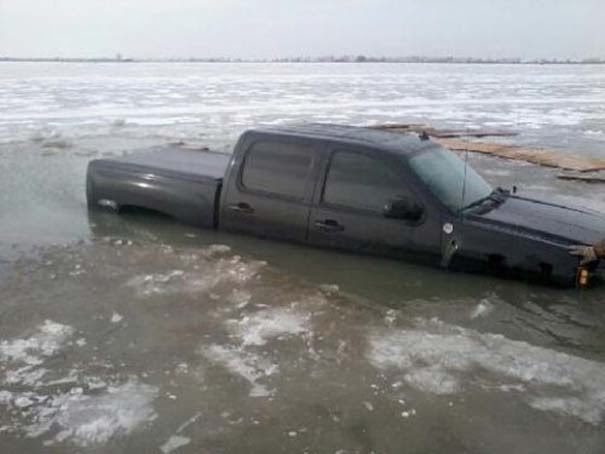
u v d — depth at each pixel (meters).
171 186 7.05
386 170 5.77
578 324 4.74
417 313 4.99
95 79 65.12
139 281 5.67
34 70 106.25
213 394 3.83
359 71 127.94
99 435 3.42
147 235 7.00
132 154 8.62
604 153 16.27
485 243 5.32
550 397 3.81
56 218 7.76
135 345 4.46
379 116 26.70
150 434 3.43
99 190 7.61
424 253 5.59
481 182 6.37
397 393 3.86
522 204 6.09
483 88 57.34
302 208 6.16
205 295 5.36
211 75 88.50
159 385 3.93
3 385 3.91
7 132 18.34
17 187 9.66
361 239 5.86
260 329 4.71
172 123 22.20
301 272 5.85
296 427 3.51
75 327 4.74
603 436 3.43
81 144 15.67
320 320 4.88
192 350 4.39
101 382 3.96
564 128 22.97
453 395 3.83
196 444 3.35
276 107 30.83
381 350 4.39
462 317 4.90
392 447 3.34
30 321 4.84
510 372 4.09
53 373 4.07
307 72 115.19
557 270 5.08
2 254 6.41
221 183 6.77
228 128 20.61
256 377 4.03
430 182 5.69
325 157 6.11
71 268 6.01
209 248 6.52
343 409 3.69
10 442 3.35
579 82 74.00
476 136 19.75
